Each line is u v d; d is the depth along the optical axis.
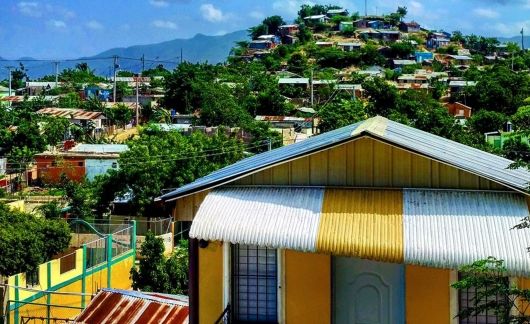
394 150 9.94
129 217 39.59
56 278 22.98
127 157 40.72
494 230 8.87
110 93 122.06
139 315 13.27
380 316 10.17
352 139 9.90
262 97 99.06
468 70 141.38
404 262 8.75
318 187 10.04
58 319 18.52
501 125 73.81
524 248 8.59
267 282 10.36
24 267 23.80
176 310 13.28
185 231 38.19
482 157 12.05
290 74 142.38
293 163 10.20
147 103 101.56
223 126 75.75
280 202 9.73
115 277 27.12
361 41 178.25
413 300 9.91
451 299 9.76
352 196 9.73
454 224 9.01
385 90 83.75
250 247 10.38
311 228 9.21
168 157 40.84
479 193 9.56
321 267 10.15
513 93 102.38
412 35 187.12
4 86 145.50
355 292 10.23
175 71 107.31
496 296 9.61
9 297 20.36
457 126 61.03
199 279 10.41
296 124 82.81
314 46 171.00
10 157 57.59
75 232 31.17
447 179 9.78
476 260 8.55
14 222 25.28
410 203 9.45
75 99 105.38
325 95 111.81
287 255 10.21
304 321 10.19
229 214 9.60
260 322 10.35
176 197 10.50
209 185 10.30
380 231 9.03
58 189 52.66
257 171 10.21
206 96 94.06
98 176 44.03
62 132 73.06
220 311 10.36
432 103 91.25
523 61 153.62
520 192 9.43
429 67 158.75
